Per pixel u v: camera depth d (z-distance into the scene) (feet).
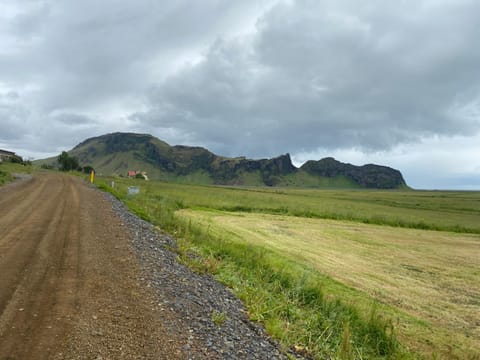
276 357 18.75
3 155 347.56
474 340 31.09
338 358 21.97
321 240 79.82
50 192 79.25
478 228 123.95
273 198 209.97
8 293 19.27
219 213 107.86
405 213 178.91
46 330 15.69
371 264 59.77
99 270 24.93
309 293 33.09
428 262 65.72
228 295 26.76
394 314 34.91
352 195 446.19
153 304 20.35
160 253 33.35
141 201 85.15
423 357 26.84
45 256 26.91
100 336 15.80
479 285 50.85
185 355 15.60
